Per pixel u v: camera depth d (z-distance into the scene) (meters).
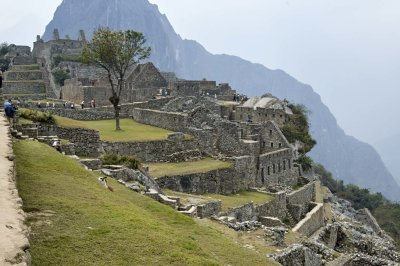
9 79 114.06
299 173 80.81
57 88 119.50
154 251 17.69
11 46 159.12
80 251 16.20
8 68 131.62
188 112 68.44
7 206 13.65
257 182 62.19
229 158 58.28
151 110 71.56
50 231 17.20
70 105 79.31
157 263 16.80
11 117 33.94
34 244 15.95
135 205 24.66
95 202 21.62
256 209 47.56
